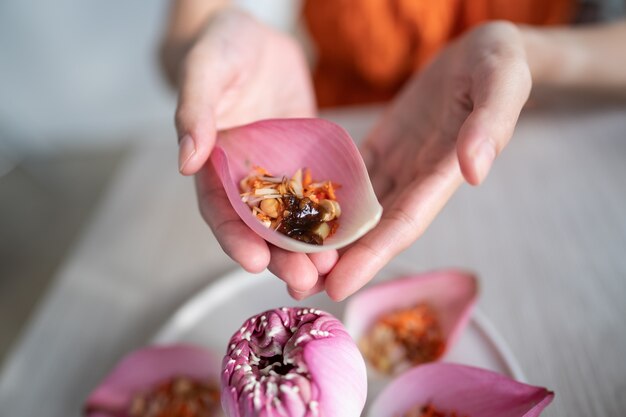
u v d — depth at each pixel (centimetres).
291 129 33
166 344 39
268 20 111
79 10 111
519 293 41
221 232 30
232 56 43
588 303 40
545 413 32
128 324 45
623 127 57
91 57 118
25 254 104
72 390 41
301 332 23
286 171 34
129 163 65
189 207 56
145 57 119
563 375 35
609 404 33
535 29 58
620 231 45
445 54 39
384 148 40
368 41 73
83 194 116
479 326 36
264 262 28
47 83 121
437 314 37
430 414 30
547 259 44
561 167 53
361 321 37
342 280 27
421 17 71
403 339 36
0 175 121
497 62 31
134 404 36
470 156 26
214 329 40
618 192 49
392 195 36
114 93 124
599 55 57
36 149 128
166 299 46
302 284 27
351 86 81
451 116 35
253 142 34
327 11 75
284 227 30
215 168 33
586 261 43
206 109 33
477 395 29
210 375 37
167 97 125
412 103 40
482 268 44
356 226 28
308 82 53
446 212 49
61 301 48
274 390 22
